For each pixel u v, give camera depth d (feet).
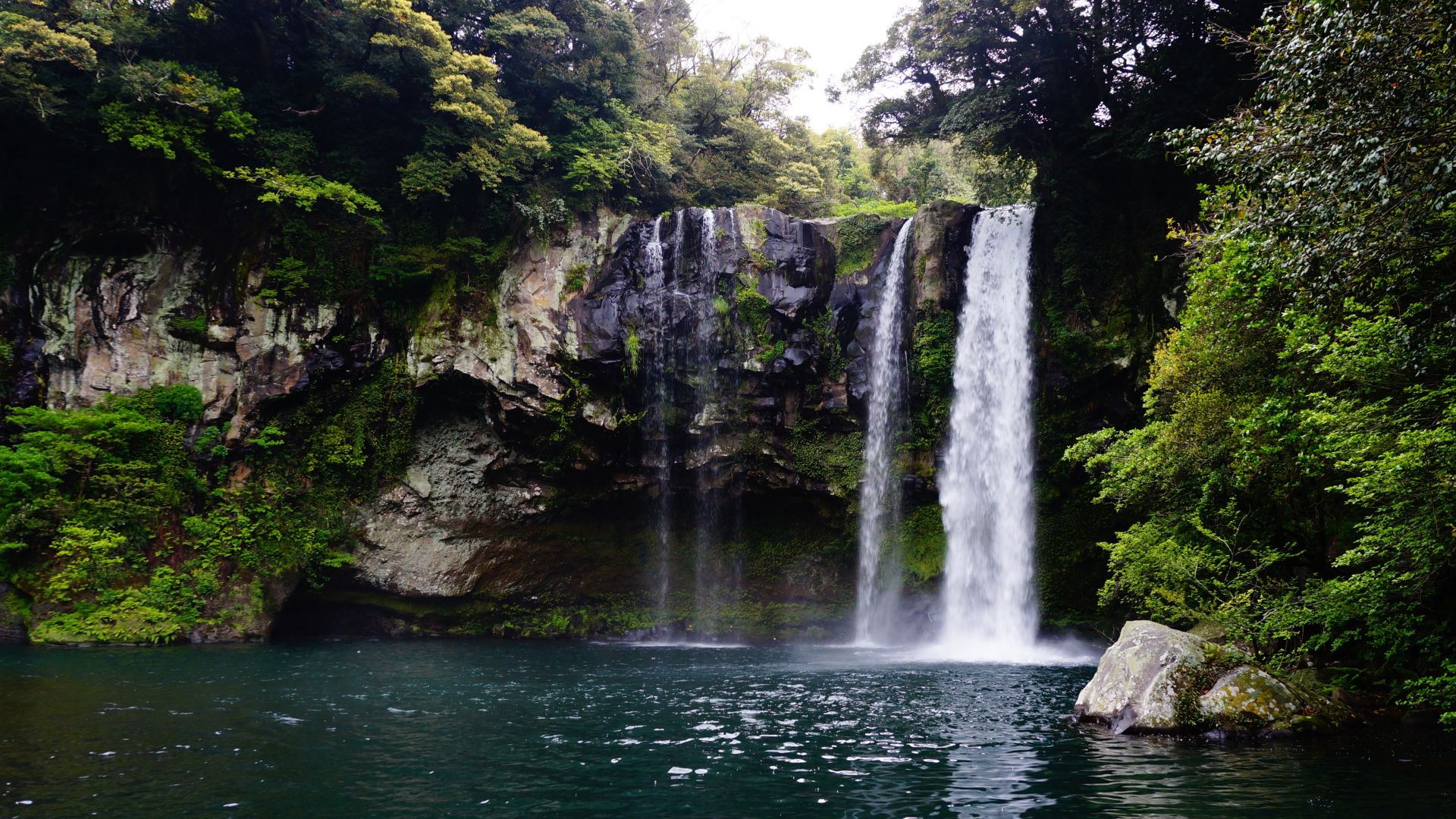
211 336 91.66
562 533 99.04
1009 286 96.37
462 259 97.55
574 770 32.19
